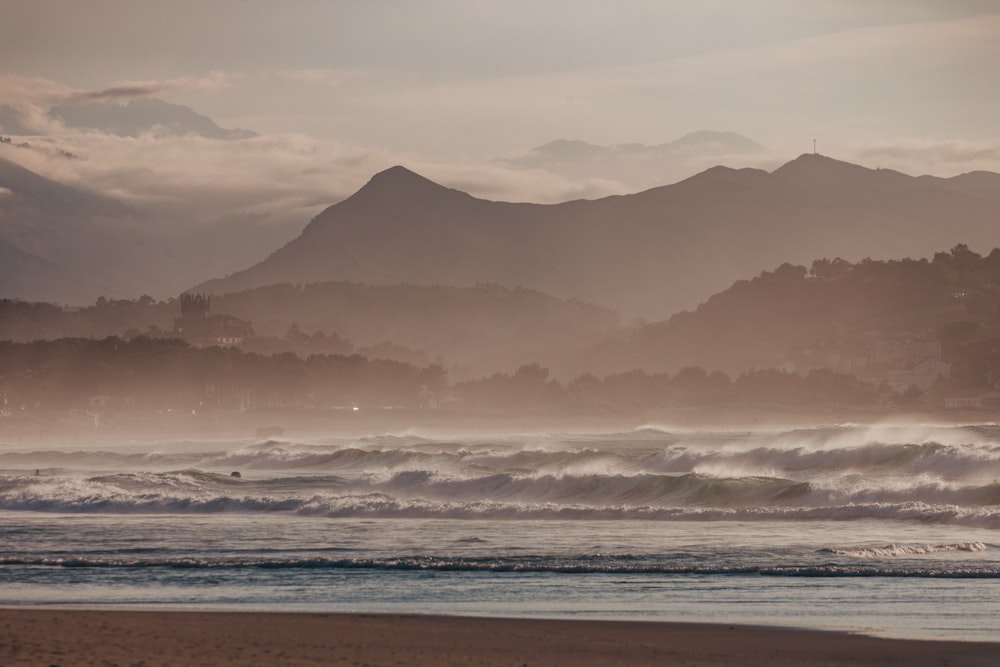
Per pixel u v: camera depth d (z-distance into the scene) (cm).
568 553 10419
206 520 13975
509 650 6456
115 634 6712
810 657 6356
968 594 8231
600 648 6538
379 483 18838
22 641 6419
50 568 9881
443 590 8625
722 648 6575
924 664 6200
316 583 8969
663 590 8550
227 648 6331
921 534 11406
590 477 16712
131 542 11650
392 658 6162
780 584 8738
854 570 9175
